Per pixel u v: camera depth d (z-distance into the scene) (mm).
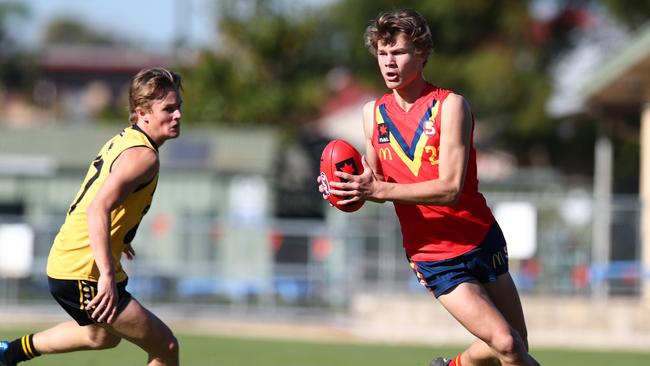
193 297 68062
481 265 23203
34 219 80500
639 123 73875
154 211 88000
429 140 22391
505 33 134625
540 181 96750
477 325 22484
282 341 51281
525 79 130750
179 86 23797
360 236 67625
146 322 23297
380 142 23156
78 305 23281
